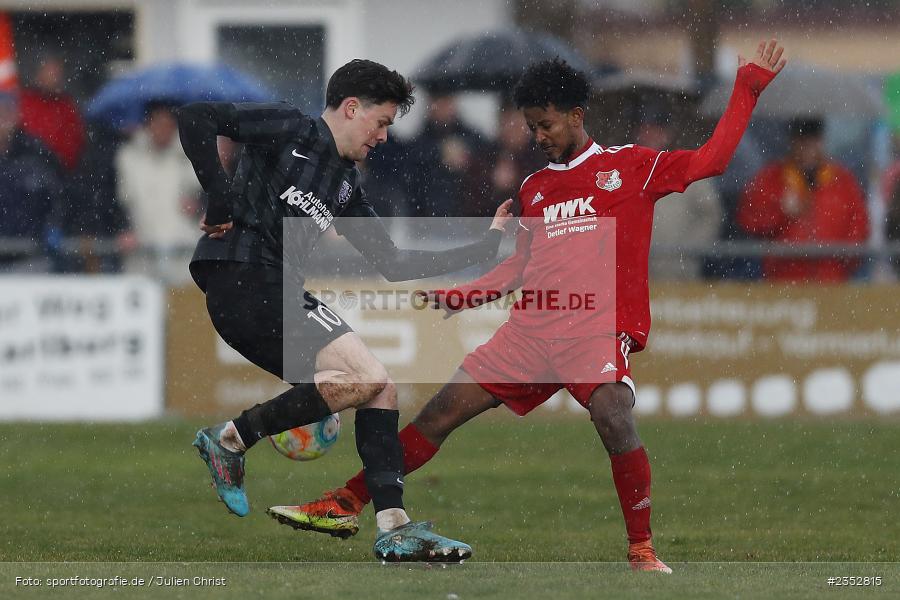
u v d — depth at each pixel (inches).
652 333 1542.8
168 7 2084.2
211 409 1542.8
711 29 2175.2
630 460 725.9
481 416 1615.4
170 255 1588.3
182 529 960.9
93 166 1696.6
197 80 1753.2
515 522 1007.6
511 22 2118.6
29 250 1585.9
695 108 1731.1
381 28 2112.5
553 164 769.6
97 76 2025.1
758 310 1541.6
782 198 1642.5
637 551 725.3
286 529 966.4
